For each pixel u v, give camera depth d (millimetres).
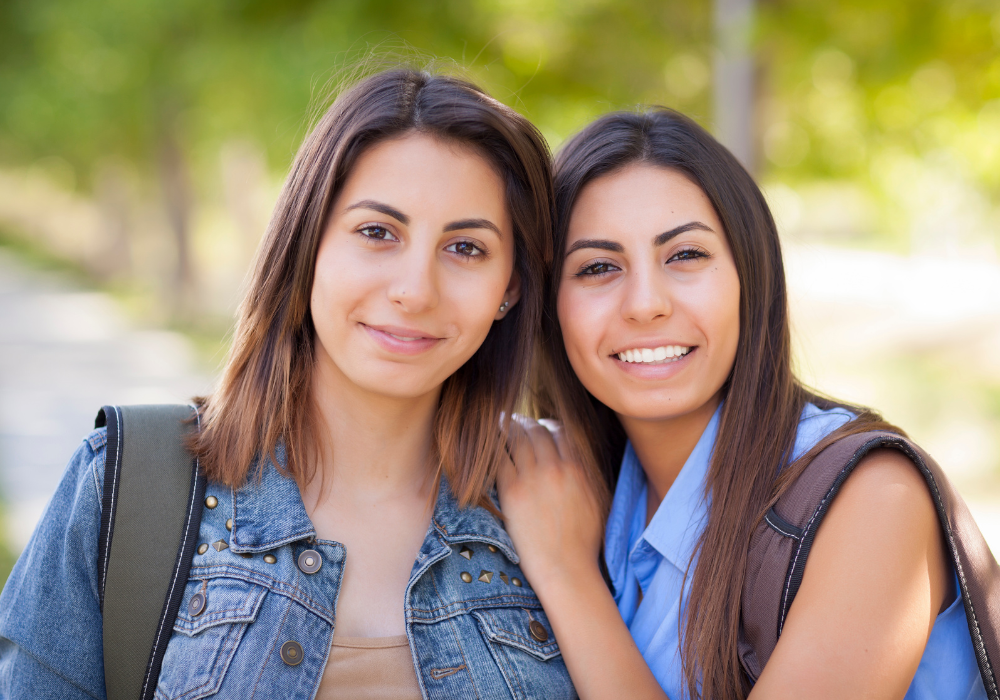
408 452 1957
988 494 6273
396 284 1730
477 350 2037
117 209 29219
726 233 1993
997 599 1772
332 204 1799
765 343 2025
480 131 1784
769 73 6023
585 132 2074
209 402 1947
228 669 1653
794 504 1810
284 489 1836
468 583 1881
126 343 16250
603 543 2152
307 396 1920
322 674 1697
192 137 16172
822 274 20391
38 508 6180
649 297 1907
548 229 1969
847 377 10750
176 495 1766
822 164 7883
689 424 2098
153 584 1699
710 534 1901
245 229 20438
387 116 1756
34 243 49750
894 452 1793
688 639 1862
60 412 9969
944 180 9211
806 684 1642
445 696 1742
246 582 1723
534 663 1845
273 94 7832
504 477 2094
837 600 1684
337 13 6738
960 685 1823
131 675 1670
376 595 1815
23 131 16078
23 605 1669
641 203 1948
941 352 12367
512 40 6938
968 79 6328
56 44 11859
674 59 7172
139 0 9484
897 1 5656
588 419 2248
